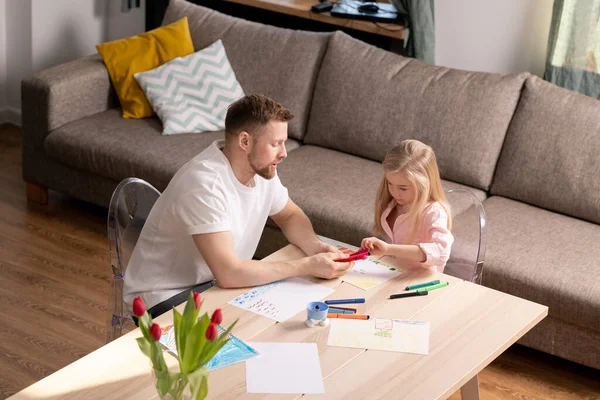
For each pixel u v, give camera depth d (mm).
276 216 2582
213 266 2260
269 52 3938
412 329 2088
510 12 4027
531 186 3396
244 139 2301
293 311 2141
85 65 3988
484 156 3482
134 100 3941
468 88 3543
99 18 4879
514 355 3141
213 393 1811
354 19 4180
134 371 1877
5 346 3033
